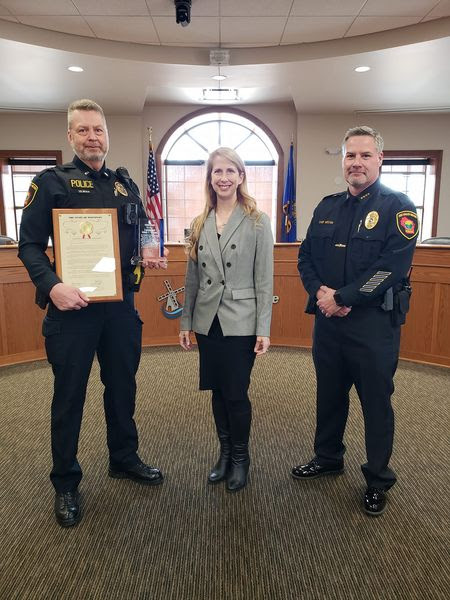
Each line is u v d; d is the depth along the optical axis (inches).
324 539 64.4
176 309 164.7
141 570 58.6
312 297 75.8
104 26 174.4
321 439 79.7
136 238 71.6
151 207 242.7
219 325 72.4
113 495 75.2
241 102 269.9
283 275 162.4
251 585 56.2
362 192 70.9
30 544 63.4
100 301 65.6
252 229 72.4
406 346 150.8
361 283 65.5
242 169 72.7
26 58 186.9
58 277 63.5
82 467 83.9
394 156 279.6
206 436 96.7
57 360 65.9
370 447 70.2
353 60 190.5
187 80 219.5
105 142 66.7
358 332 69.1
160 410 110.0
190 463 85.8
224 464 80.1
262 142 300.4
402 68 199.8
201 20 170.4
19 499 74.2
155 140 281.1
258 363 146.2
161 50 193.2
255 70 203.6
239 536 65.1
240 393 74.0
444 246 139.6
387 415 69.7
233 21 171.0
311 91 233.8
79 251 64.6
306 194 280.2
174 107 278.4
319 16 167.0
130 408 76.7
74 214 64.1
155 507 71.9
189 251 76.7
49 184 64.4
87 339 67.4
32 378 132.7
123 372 73.9
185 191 306.3
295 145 282.4
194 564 59.6
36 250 64.5
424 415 106.8
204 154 303.1
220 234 73.2
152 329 164.2
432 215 285.3
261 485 78.3
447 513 70.4
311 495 75.3
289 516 69.6
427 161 284.7
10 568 58.8
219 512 70.7
